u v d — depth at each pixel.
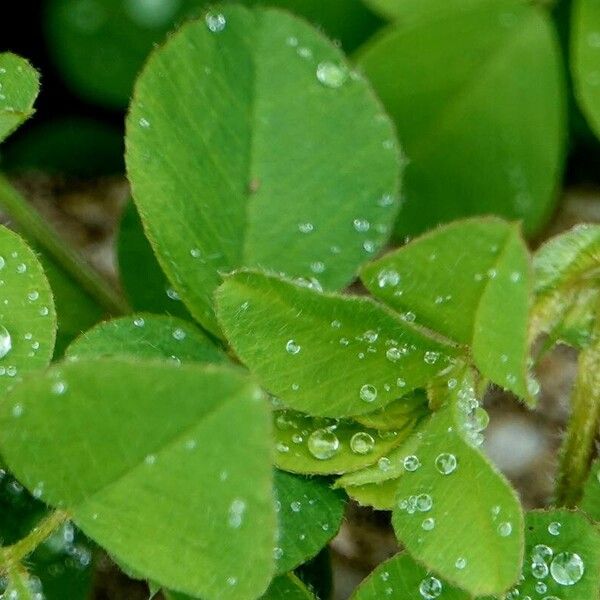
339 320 0.25
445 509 0.25
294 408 0.25
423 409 0.25
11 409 0.24
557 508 0.25
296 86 0.27
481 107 0.31
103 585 0.29
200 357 0.26
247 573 0.24
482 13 0.31
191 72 0.27
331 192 0.27
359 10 0.32
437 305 0.25
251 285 0.25
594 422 0.26
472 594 0.24
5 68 0.26
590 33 0.30
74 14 0.32
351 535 0.29
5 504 0.27
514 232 0.24
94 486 0.24
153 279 0.28
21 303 0.25
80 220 0.33
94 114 0.33
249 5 0.32
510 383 0.25
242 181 0.27
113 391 0.24
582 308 0.26
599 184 0.33
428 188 0.31
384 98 0.30
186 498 0.24
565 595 0.25
